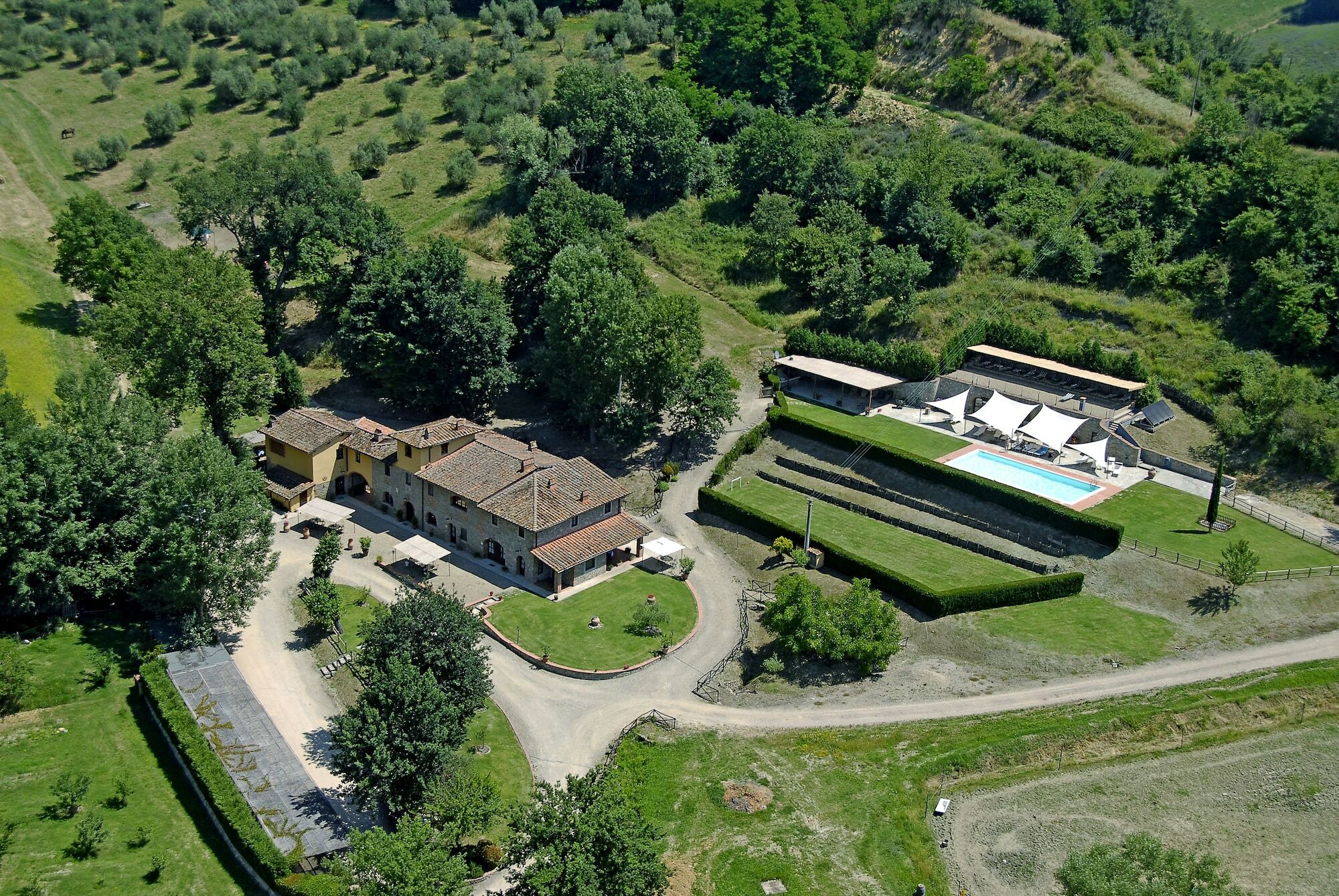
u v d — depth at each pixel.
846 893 70.81
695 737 85.19
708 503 115.88
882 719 85.38
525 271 143.50
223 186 146.50
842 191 159.75
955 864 73.19
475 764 82.69
